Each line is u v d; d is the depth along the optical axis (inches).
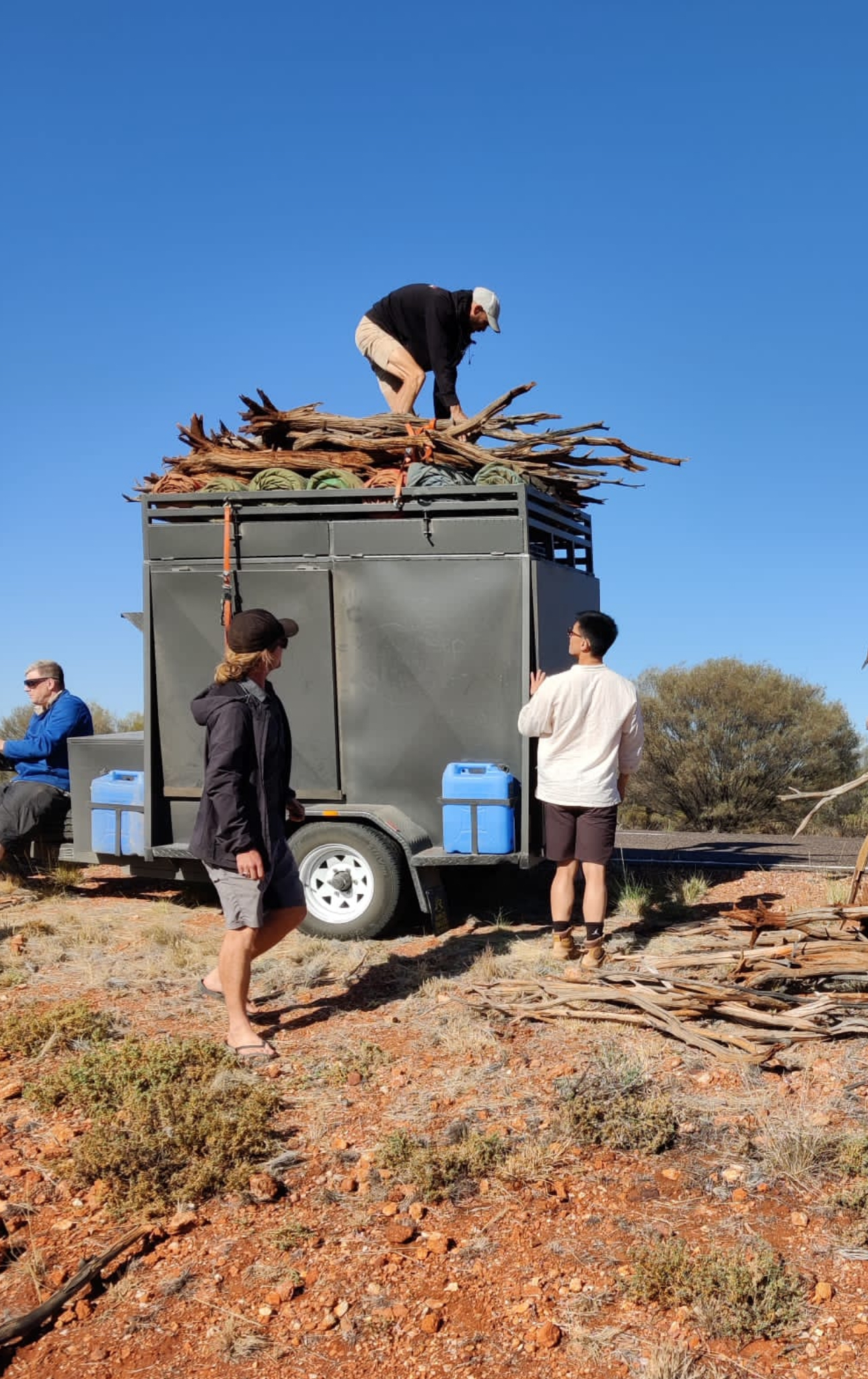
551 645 274.5
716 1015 196.9
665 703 673.0
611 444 283.7
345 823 263.4
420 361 317.4
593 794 227.0
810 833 519.8
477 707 264.8
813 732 637.3
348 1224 134.9
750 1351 110.8
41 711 329.4
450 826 258.1
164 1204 139.2
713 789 650.2
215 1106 163.0
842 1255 126.0
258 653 191.0
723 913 214.7
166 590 278.1
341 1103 168.4
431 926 275.1
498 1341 113.1
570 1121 155.9
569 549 308.5
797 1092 168.4
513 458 286.2
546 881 328.2
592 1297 119.4
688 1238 130.3
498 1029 197.2
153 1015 209.6
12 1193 143.8
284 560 273.3
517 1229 133.1
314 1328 115.8
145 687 278.7
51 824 327.6
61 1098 170.6
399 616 267.9
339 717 272.5
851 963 199.3
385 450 285.7
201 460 291.4
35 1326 117.0
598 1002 203.5
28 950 254.5
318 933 262.7
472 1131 155.6
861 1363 108.0
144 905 306.7
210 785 185.2
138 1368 110.5
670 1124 155.9
